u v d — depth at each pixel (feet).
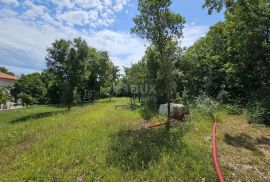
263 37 50.75
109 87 151.02
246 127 32.22
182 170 16.97
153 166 18.17
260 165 18.39
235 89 67.05
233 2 46.09
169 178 16.07
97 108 67.87
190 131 29.25
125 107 68.90
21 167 19.94
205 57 75.20
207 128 30.76
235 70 59.67
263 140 25.75
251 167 17.94
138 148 22.34
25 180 17.06
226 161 18.99
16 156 23.52
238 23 50.39
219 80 71.61
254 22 48.39
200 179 15.84
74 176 17.11
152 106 58.44
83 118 45.03
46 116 64.75
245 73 63.82
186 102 54.08
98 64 134.10
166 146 22.54
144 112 49.24
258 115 36.68
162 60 32.42
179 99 54.85
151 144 23.12
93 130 31.45
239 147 23.00
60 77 91.91
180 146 22.12
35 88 175.83
